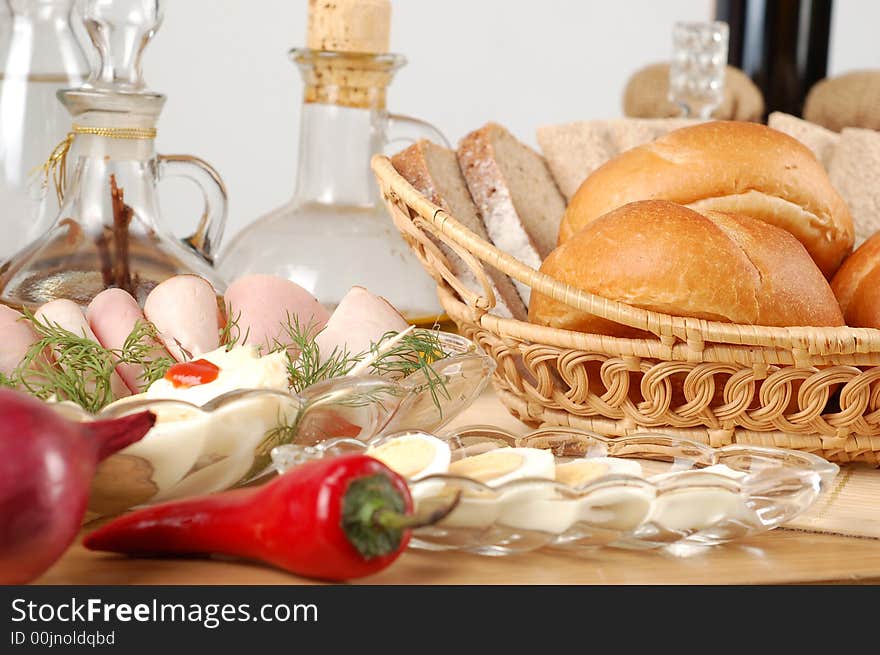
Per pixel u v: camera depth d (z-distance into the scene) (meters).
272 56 2.44
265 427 0.77
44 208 1.26
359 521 0.63
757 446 0.87
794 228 1.10
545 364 0.95
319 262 1.18
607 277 0.92
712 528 0.75
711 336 0.87
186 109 2.34
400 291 1.19
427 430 0.92
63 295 0.99
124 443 0.67
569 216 1.14
